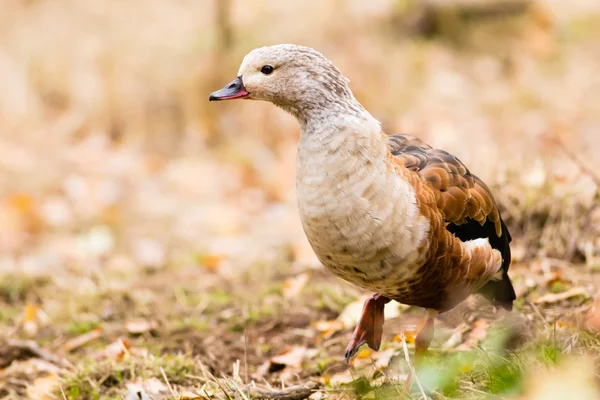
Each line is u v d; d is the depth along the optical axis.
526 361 6.61
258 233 13.37
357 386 7.04
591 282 8.65
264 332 9.12
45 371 8.84
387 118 17.11
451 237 6.67
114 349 8.98
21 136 16.86
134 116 17.25
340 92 6.46
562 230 9.58
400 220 6.38
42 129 17.11
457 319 8.25
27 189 14.92
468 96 17.83
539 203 9.87
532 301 8.32
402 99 17.52
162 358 8.45
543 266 9.13
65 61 17.86
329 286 9.94
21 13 18.95
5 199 14.56
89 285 11.02
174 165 16.25
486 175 10.62
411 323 8.52
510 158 11.15
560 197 9.87
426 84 17.95
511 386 6.25
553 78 18.80
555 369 6.32
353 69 17.81
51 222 13.97
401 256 6.45
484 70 18.72
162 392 7.76
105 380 8.25
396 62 18.14
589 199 9.70
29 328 9.90
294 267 11.15
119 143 17.06
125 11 18.75
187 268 11.76
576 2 22.52
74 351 9.33
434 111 17.25
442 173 6.79
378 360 7.75
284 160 15.80
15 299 10.95
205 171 15.85
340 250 6.48
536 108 17.53
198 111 17.17
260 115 16.91
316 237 6.53
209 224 13.70
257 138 16.78
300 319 9.28
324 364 8.05
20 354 9.16
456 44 19.23
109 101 17.34
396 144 7.22
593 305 7.73
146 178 15.61
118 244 13.13
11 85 17.66
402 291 6.76
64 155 16.31
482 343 7.58
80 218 14.14
